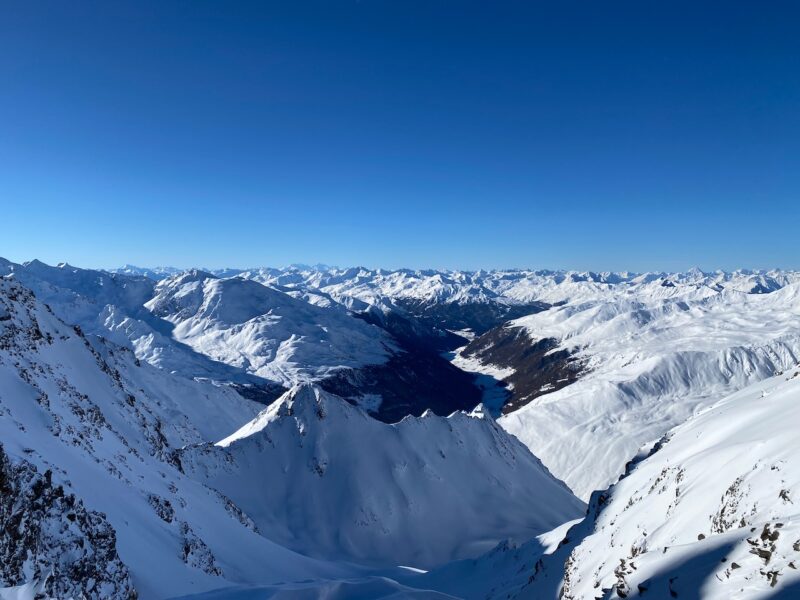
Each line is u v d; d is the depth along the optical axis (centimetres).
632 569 2688
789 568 1800
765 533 2084
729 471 3494
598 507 6225
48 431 4634
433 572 8831
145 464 6662
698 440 5372
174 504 6000
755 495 2839
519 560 7894
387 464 12862
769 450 3212
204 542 5716
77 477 4219
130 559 3944
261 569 6262
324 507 11794
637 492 5288
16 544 2806
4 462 3036
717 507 3198
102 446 5681
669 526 3619
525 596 5306
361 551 10894
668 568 2406
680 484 4125
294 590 4188
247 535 7150
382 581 4700
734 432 4672
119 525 4231
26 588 2383
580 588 3956
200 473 11575
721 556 2212
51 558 3019
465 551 11350
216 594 3997
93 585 3225
